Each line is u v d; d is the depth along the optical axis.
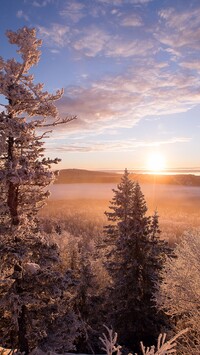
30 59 10.64
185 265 11.42
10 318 10.93
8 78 9.91
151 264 20.36
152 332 19.55
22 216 10.64
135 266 20.41
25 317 10.88
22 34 10.30
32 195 11.05
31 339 10.85
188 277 10.78
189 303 10.58
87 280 21.88
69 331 11.35
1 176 9.52
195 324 10.53
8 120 9.71
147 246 20.62
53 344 10.70
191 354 10.26
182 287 10.55
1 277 10.39
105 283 29.09
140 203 21.06
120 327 20.11
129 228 20.73
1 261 10.13
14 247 10.28
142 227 20.72
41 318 11.17
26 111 10.59
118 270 21.06
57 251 11.17
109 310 22.34
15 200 10.78
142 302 19.97
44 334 10.70
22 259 9.68
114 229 24.50
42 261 10.70
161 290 11.49
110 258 24.69
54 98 11.01
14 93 9.83
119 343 19.84
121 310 20.36
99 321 23.02
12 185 10.53
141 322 19.80
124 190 23.45
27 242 10.80
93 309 22.25
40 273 10.78
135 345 19.77
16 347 11.03
